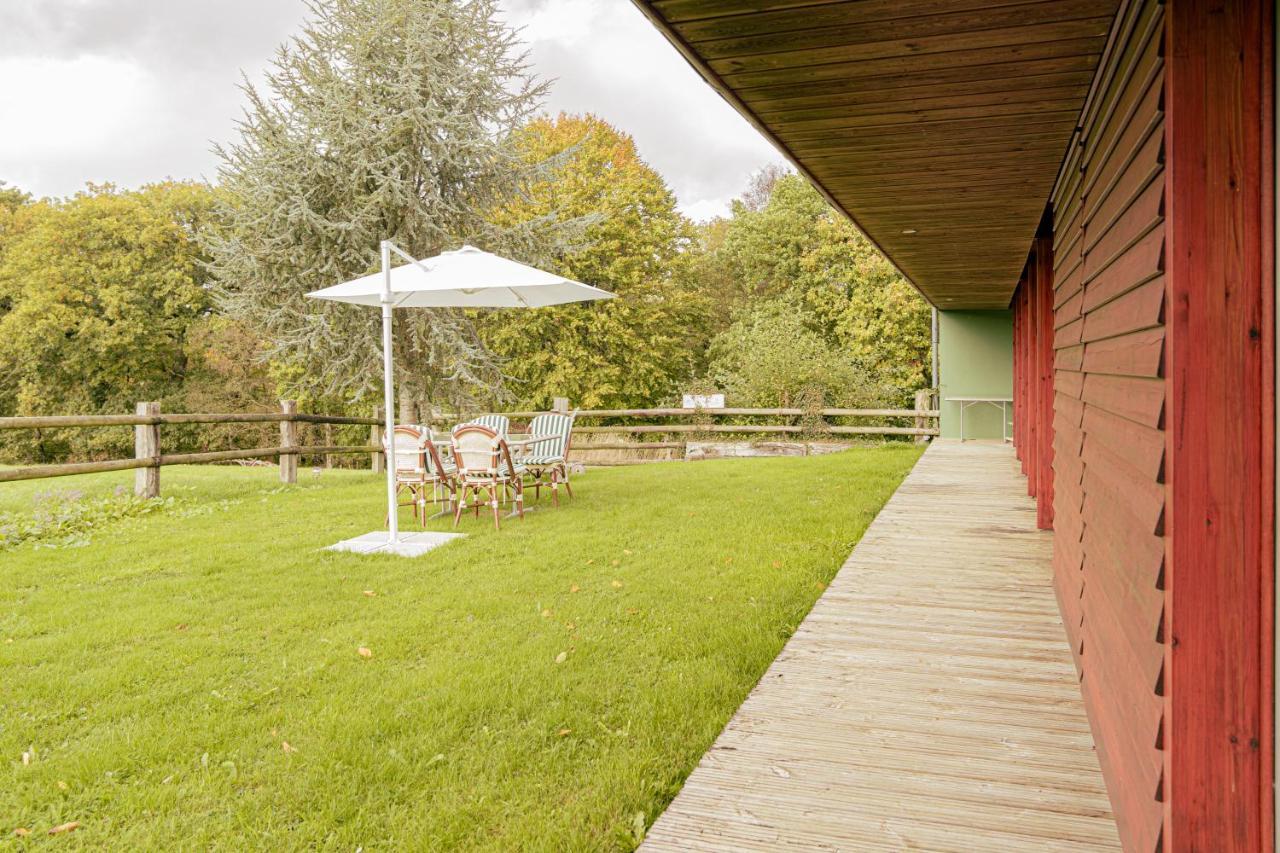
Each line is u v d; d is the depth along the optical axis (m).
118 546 5.88
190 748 2.68
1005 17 2.33
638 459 14.48
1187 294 1.42
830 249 21.89
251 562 5.33
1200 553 1.43
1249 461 1.40
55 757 2.63
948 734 2.55
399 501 8.17
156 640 3.78
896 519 6.34
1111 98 2.35
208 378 22.58
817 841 1.98
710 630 3.77
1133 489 1.83
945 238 6.38
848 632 3.58
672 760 2.52
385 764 2.52
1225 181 1.41
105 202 21.69
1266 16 1.39
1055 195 4.58
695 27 2.42
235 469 12.53
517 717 2.87
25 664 3.48
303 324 11.73
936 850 1.93
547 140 21.41
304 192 11.17
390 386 5.81
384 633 3.82
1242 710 1.41
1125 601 1.90
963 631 3.57
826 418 14.16
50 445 23.05
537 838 2.11
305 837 2.16
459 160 11.92
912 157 3.98
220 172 11.52
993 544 5.38
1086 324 2.65
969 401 13.67
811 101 3.13
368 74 11.62
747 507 7.26
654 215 22.47
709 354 24.39
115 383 22.69
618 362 20.84
